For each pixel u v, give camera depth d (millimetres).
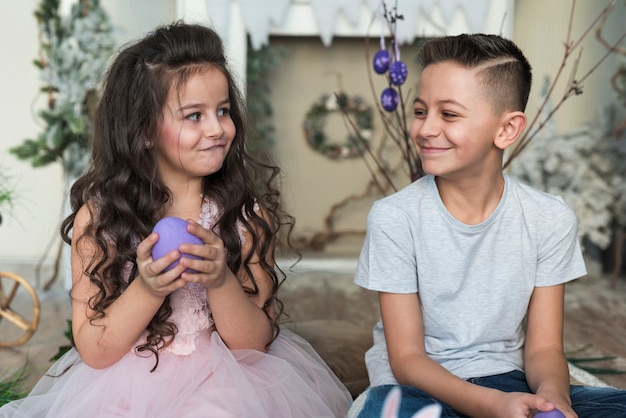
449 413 1361
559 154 4195
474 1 3715
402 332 1505
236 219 1591
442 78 1410
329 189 5277
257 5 3736
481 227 1494
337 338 2188
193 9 3613
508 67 1424
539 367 1458
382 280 1524
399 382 1476
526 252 1514
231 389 1431
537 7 4434
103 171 1529
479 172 1462
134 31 3592
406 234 1523
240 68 3762
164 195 1525
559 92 4422
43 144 3551
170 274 1280
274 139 5203
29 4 4320
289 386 1505
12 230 4387
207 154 1459
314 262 4797
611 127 4168
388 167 5230
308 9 3896
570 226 1531
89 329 1437
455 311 1523
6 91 4363
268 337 1563
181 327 1510
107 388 1435
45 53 4016
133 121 1468
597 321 3232
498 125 1437
